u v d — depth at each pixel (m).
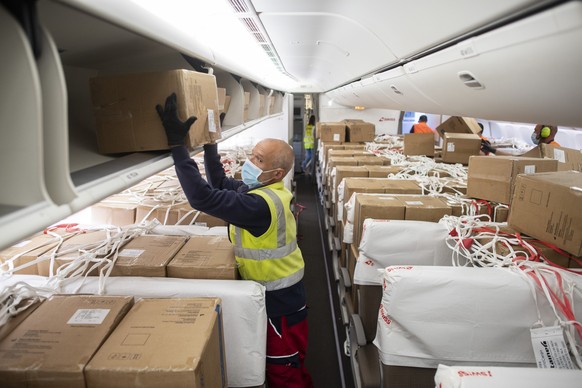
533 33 0.76
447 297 1.04
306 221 5.05
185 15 1.54
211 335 0.87
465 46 1.04
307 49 2.69
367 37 1.68
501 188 1.73
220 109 1.82
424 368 1.13
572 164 2.22
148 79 0.94
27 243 1.34
